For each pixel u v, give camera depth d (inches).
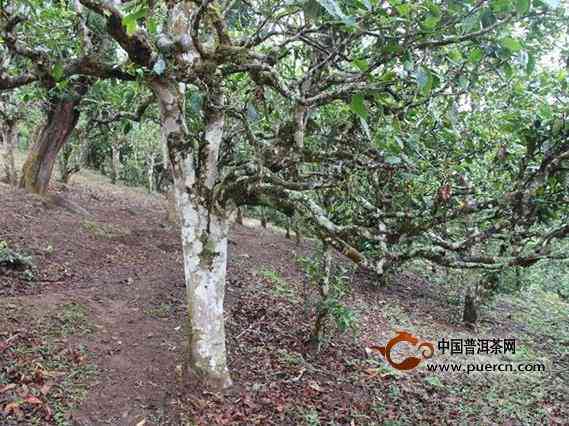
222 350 201.0
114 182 767.7
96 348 212.8
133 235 421.4
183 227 188.9
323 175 154.7
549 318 456.8
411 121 176.9
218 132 182.7
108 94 289.6
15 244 313.4
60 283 285.4
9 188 425.7
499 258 120.1
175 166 183.3
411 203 158.6
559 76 150.8
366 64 118.0
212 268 191.2
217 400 192.1
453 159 169.5
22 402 162.1
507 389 267.4
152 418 175.9
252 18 175.0
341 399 223.1
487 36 107.7
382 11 99.4
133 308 268.7
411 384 256.1
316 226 143.1
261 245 504.1
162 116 180.2
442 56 134.3
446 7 101.2
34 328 213.6
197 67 137.9
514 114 155.3
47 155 440.1
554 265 492.7
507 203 121.3
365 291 421.7
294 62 188.1
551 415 240.1
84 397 177.5
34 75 160.4
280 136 165.6
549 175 122.2
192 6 159.5
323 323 265.4
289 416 195.3
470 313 377.1
